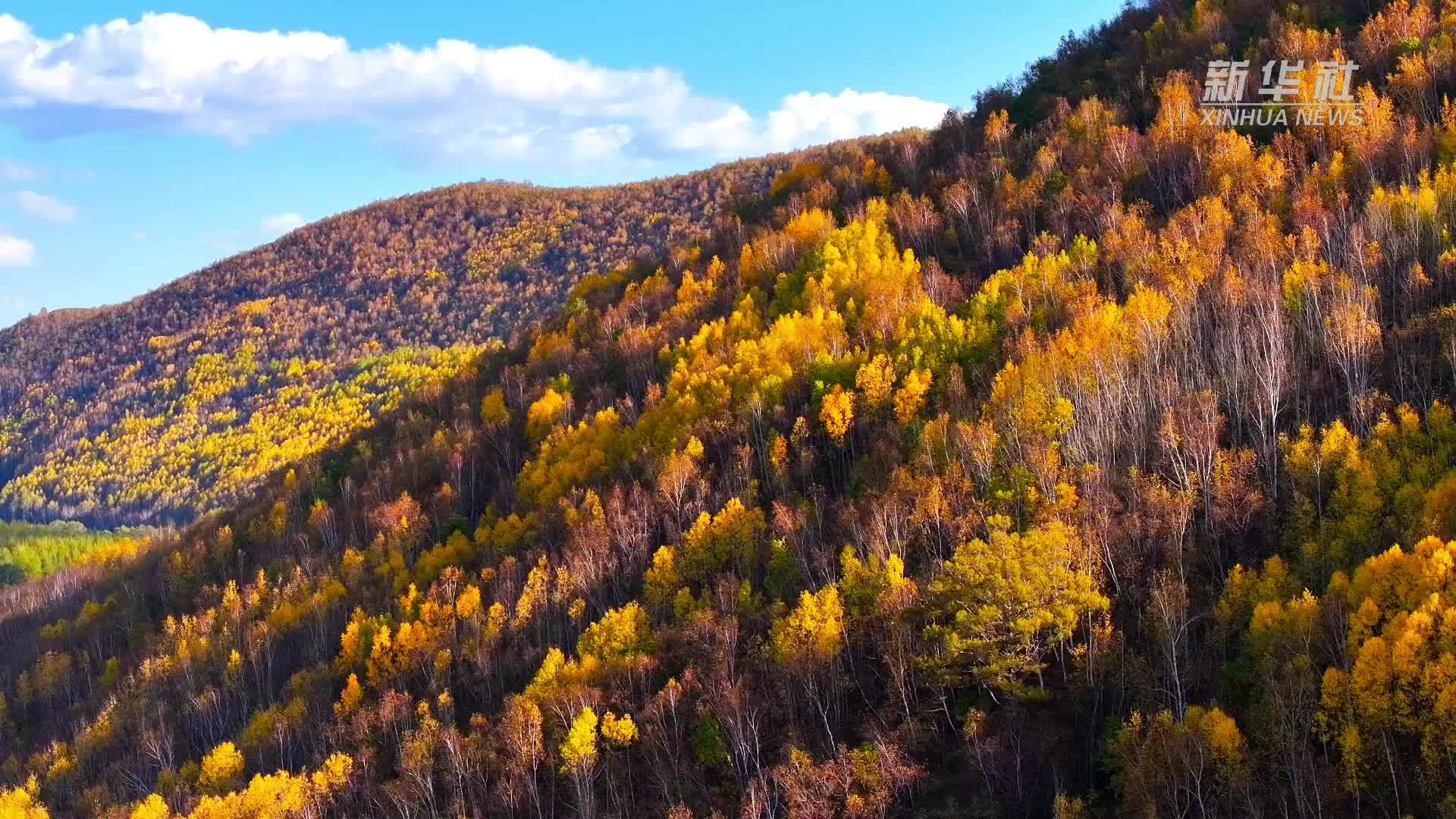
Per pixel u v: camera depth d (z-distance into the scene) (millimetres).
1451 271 99562
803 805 72500
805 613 83375
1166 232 121375
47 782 121875
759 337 138250
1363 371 92375
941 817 70062
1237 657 72938
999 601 74250
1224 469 84500
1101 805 67312
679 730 85500
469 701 105438
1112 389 95438
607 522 116625
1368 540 74938
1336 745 62031
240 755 106188
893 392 115125
